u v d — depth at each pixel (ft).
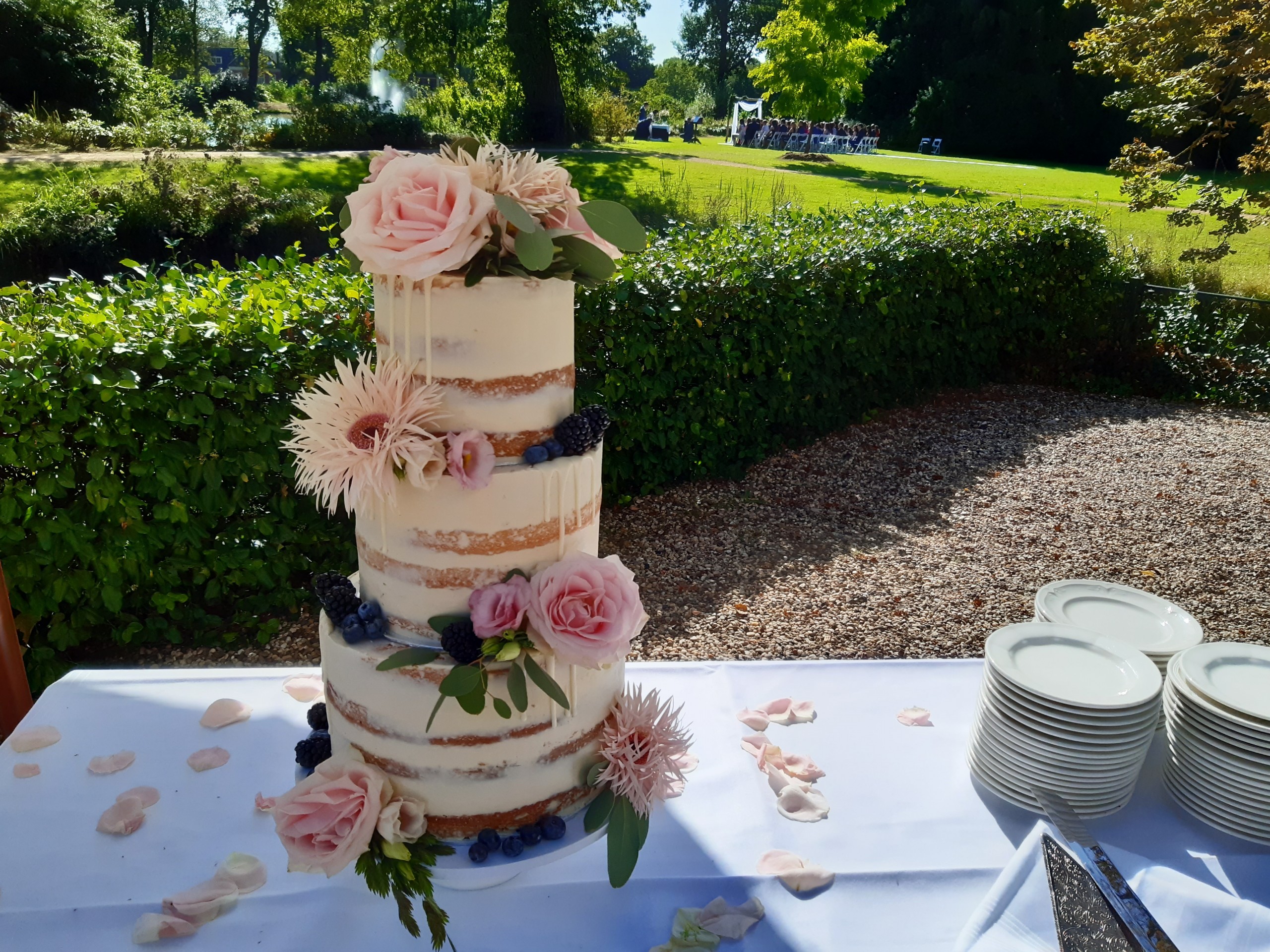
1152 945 3.98
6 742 5.97
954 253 23.66
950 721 6.61
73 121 64.59
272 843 5.20
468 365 4.31
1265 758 5.00
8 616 7.40
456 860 4.66
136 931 4.48
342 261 14.11
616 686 5.22
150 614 12.40
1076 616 6.46
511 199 4.19
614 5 88.28
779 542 16.22
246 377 11.39
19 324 11.15
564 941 4.62
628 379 16.28
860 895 4.91
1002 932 4.47
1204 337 28.07
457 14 83.82
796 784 5.74
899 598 14.23
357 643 4.70
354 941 4.58
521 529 4.50
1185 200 53.62
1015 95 111.34
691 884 4.94
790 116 99.19
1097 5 26.63
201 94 107.24
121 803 5.36
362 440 4.20
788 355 19.15
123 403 10.63
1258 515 17.61
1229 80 24.21
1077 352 28.81
